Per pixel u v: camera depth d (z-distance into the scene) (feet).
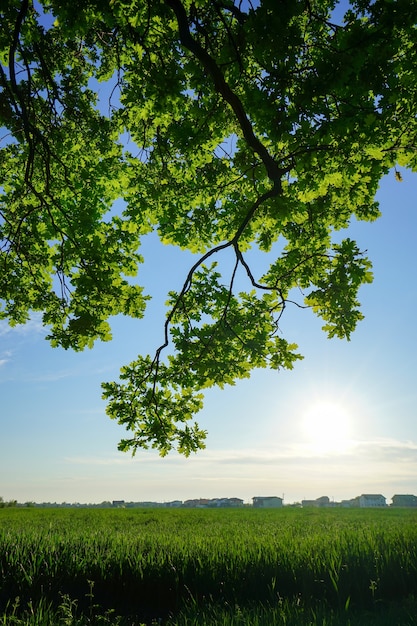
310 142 22.81
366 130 22.44
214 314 34.86
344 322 32.83
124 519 86.33
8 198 37.14
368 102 22.07
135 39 27.27
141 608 27.17
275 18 19.36
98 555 31.86
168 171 33.96
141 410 33.96
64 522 73.51
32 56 29.91
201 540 40.78
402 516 97.45
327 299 32.35
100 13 24.86
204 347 32.35
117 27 28.22
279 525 66.80
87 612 25.57
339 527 58.29
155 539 41.39
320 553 31.94
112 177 36.24
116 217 35.17
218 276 33.83
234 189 34.53
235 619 21.91
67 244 32.76
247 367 32.78
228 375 32.76
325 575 28.43
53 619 22.82
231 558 31.17
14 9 26.08
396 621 21.86
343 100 21.75
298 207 33.24
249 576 28.55
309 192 30.76
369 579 27.76
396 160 30.12
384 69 20.45
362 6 20.45
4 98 29.27
